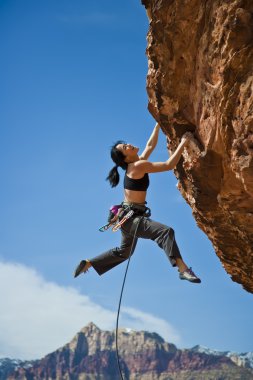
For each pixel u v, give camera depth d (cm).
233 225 923
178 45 822
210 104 800
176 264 711
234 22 722
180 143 837
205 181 884
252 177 757
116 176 792
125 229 750
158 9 809
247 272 1072
